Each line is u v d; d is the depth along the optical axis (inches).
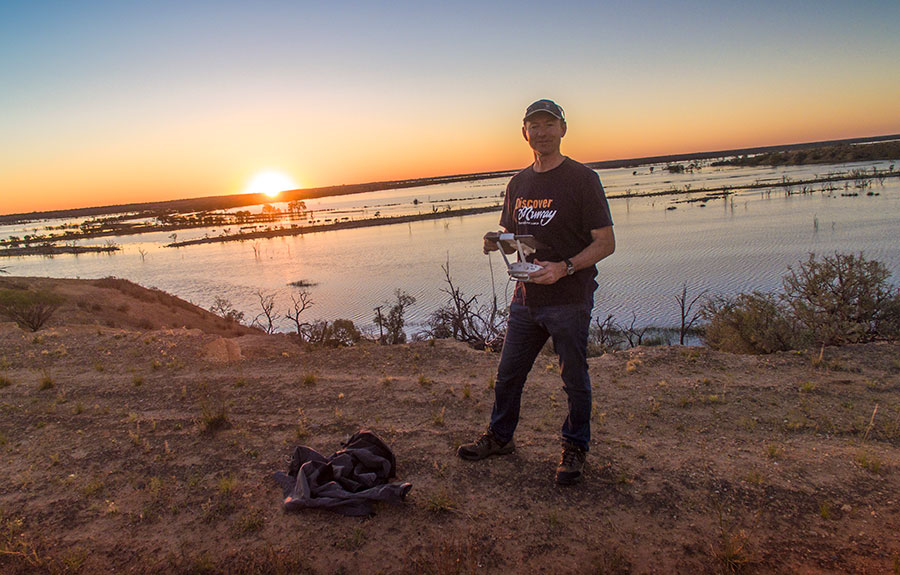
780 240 3159.5
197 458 145.0
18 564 103.6
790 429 150.0
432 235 5482.3
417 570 97.0
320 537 107.1
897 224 3334.2
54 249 6958.7
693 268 2596.0
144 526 114.3
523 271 110.3
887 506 109.3
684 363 215.0
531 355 130.9
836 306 376.2
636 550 100.9
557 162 120.3
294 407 184.5
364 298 2573.8
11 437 167.6
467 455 136.0
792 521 106.9
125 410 189.0
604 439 148.0
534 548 102.3
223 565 100.8
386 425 164.1
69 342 308.0
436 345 266.7
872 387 177.8
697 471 126.5
